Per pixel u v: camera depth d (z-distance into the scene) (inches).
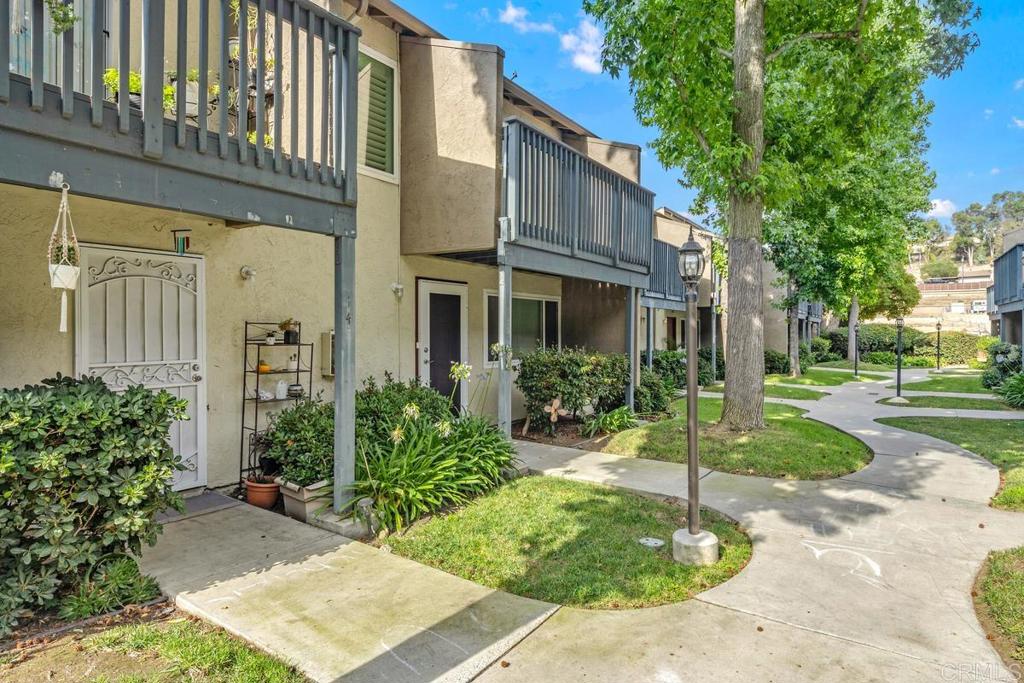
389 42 271.6
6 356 160.7
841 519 184.1
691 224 713.0
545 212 272.7
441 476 191.9
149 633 113.0
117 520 120.2
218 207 138.2
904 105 325.4
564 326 427.2
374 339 269.0
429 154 271.7
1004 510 192.7
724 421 308.8
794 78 373.7
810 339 1185.4
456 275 320.2
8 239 160.7
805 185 339.9
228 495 206.7
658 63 278.5
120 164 119.2
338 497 175.0
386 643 110.6
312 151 159.8
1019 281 565.6
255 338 222.2
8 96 102.0
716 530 172.4
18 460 107.8
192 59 211.5
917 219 691.4
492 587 135.8
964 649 110.0
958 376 797.2
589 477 236.1
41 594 113.7
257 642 110.5
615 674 102.0
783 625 119.2
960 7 305.4
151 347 192.7
